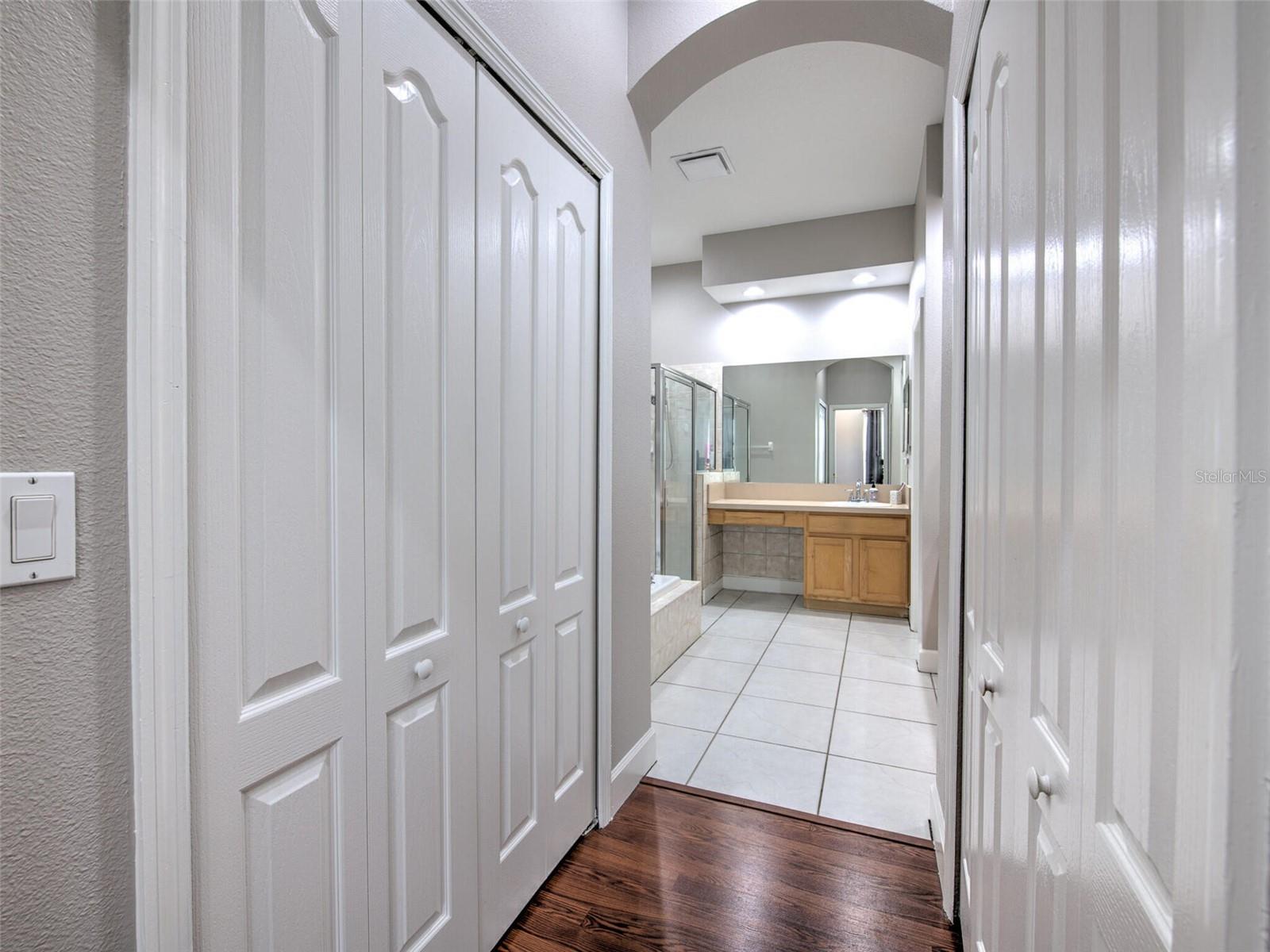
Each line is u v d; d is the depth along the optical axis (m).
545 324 1.59
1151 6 0.45
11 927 0.61
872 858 1.75
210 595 0.78
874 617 4.40
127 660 0.69
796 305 4.71
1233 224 0.33
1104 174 0.55
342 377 0.97
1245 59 0.32
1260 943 0.31
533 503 1.55
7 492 0.59
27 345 0.61
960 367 1.47
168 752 0.71
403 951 1.13
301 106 0.90
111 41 0.67
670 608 3.40
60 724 0.64
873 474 4.65
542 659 1.60
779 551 5.12
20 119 0.60
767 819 1.95
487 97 1.33
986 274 1.15
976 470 1.28
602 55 1.85
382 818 1.07
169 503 0.71
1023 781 0.86
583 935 1.46
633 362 2.08
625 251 2.01
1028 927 0.82
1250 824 0.32
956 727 1.49
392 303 1.08
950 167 1.59
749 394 4.91
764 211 3.89
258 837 0.85
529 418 1.52
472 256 1.29
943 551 1.67
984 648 1.16
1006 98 0.97
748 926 1.50
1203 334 0.36
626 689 2.07
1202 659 0.36
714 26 1.88
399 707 1.11
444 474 1.22
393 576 1.09
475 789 1.33
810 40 1.93
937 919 1.52
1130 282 0.49
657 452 4.12
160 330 0.70
